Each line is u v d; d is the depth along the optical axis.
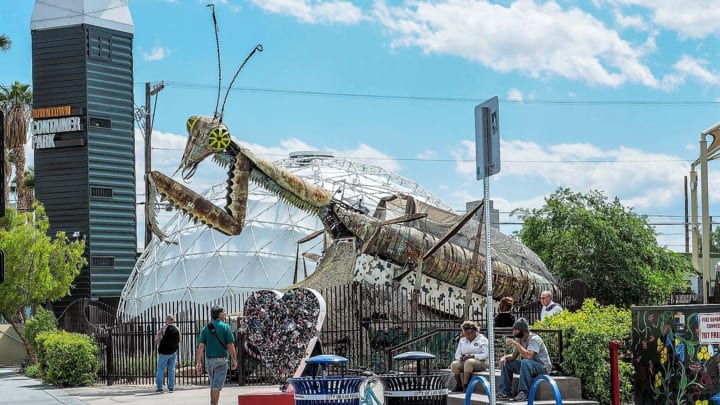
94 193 43.28
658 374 11.05
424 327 25.08
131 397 19.12
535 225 38.72
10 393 21.11
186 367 24.38
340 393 10.53
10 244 33.25
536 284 29.03
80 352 23.08
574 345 13.91
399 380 10.70
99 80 43.78
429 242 26.09
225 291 37.25
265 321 17.09
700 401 10.34
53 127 43.47
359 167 47.91
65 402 18.50
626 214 37.31
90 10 43.75
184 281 38.09
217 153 20.97
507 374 13.26
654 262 36.75
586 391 13.88
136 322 24.70
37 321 30.86
